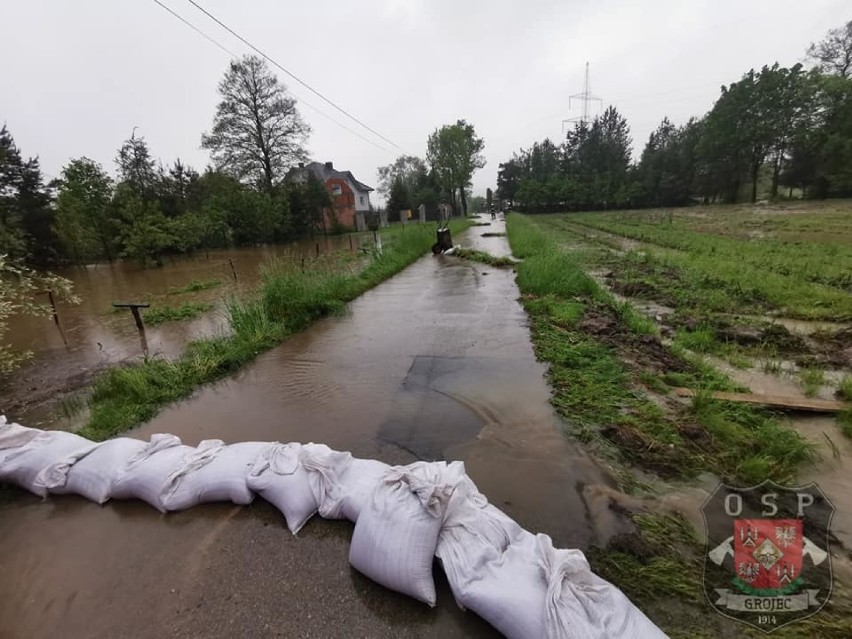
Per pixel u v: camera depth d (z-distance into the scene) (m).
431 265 11.03
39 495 2.32
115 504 2.21
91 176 14.80
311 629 1.48
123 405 3.40
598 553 1.69
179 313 6.99
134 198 15.25
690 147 35.47
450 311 6.03
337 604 1.57
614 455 2.38
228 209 20.28
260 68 21.66
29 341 5.89
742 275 6.62
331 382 3.78
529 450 2.49
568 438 2.59
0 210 12.64
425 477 1.82
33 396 3.84
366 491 1.96
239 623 1.52
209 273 12.65
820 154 26.56
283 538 1.90
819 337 4.12
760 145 29.94
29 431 2.63
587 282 6.41
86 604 1.64
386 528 1.64
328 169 35.16
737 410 2.73
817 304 5.09
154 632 1.51
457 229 20.73
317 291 6.29
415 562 1.54
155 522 2.06
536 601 1.31
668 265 8.18
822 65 30.38
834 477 2.12
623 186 38.88
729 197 33.31
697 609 1.45
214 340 4.82
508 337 4.68
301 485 2.05
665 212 28.64
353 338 5.05
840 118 26.20
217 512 2.09
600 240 14.20
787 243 10.30
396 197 37.44
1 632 1.55
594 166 41.72
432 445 2.63
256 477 2.12
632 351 3.94
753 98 29.69
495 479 2.23
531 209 44.47
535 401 3.12
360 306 6.73
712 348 3.98
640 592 1.52
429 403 3.22
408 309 6.35
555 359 3.85
